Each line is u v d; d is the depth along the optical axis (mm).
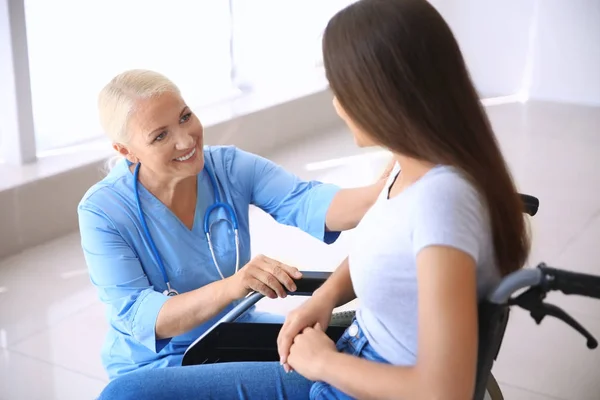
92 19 3758
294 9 5027
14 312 2736
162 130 1580
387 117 1046
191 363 1519
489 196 1061
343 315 1474
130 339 1718
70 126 3771
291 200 1800
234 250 1756
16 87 3229
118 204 1650
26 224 3180
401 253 1096
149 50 4098
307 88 4773
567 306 2676
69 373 2393
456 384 979
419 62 1021
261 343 1518
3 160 3367
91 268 1658
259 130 4355
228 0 4500
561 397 2229
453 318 992
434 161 1069
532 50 5234
